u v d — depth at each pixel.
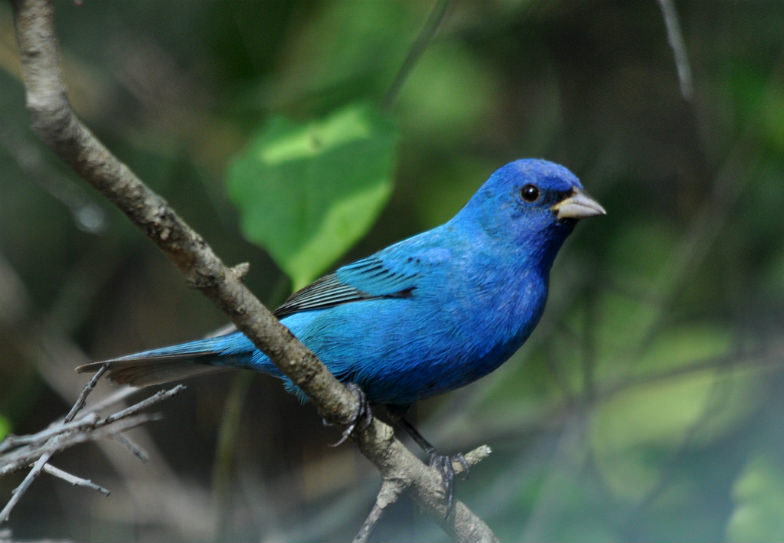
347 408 6.21
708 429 11.75
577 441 11.41
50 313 12.02
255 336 5.56
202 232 11.95
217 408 11.87
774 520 9.75
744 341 11.71
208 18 12.11
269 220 6.95
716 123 12.19
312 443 11.57
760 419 11.69
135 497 11.38
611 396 11.84
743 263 12.16
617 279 12.39
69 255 12.09
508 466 11.97
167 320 12.00
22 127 11.57
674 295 11.59
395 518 11.02
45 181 11.00
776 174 12.05
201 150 12.04
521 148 12.45
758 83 12.05
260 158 7.18
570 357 12.59
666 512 11.09
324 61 11.79
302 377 5.94
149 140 12.02
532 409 12.18
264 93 11.68
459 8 11.98
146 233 4.72
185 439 11.88
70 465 11.85
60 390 11.55
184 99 12.12
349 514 10.76
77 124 4.18
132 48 12.09
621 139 12.42
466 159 12.39
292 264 6.84
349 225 6.93
